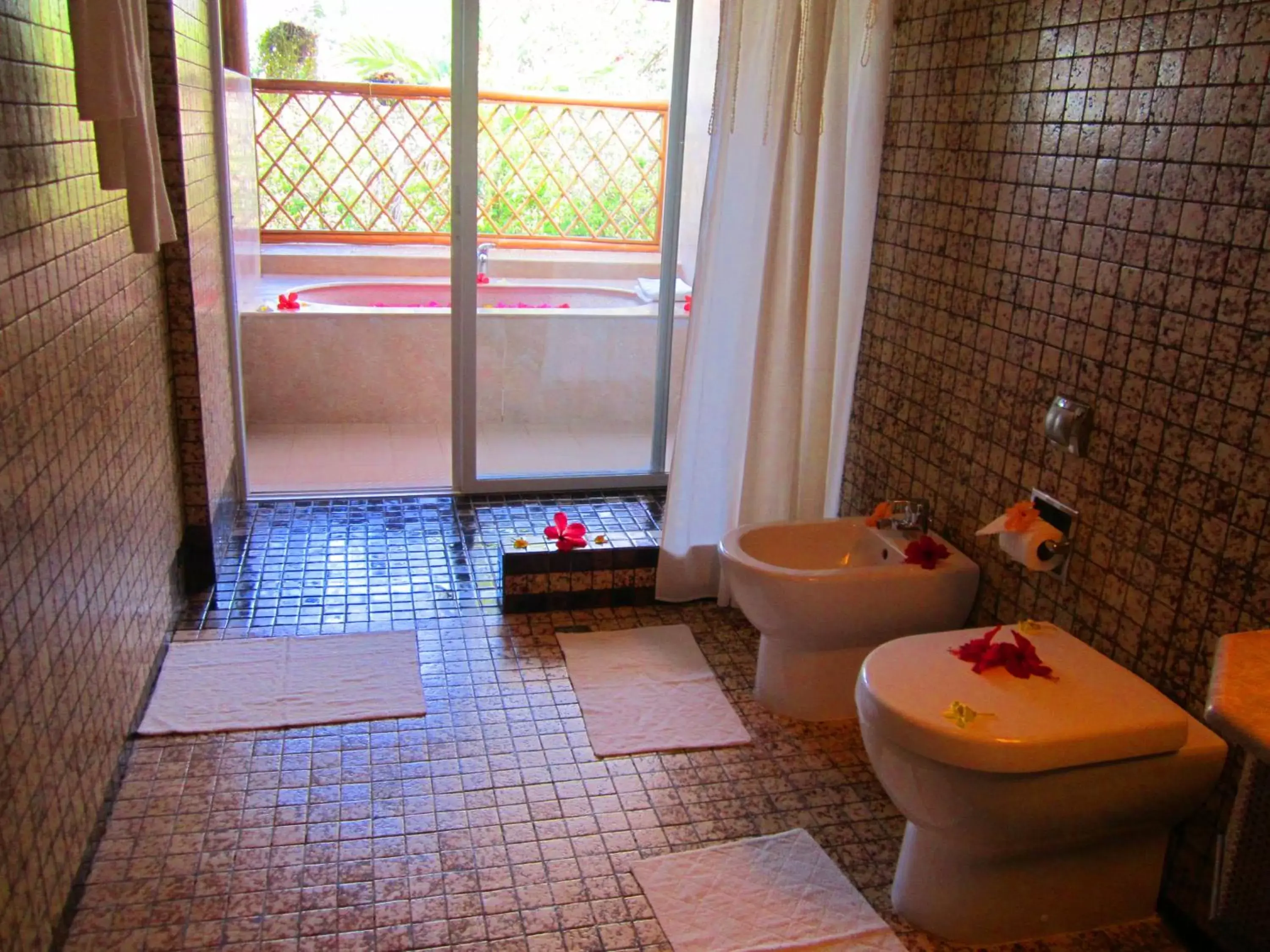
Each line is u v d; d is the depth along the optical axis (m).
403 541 3.04
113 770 1.92
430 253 4.66
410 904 1.70
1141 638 1.73
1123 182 1.72
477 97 2.97
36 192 1.51
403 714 2.22
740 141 2.47
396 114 4.54
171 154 2.38
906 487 2.44
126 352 2.08
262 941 1.61
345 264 4.55
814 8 2.29
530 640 2.56
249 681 2.30
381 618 2.62
